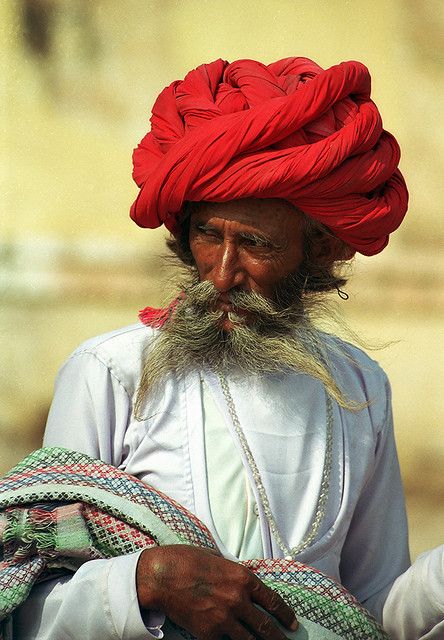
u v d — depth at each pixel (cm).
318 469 695
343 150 664
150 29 1794
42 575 651
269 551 670
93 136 1794
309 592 649
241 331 688
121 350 697
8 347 1744
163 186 675
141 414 682
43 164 1780
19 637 645
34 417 1733
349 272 855
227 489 675
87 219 1788
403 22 1822
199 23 1795
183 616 610
